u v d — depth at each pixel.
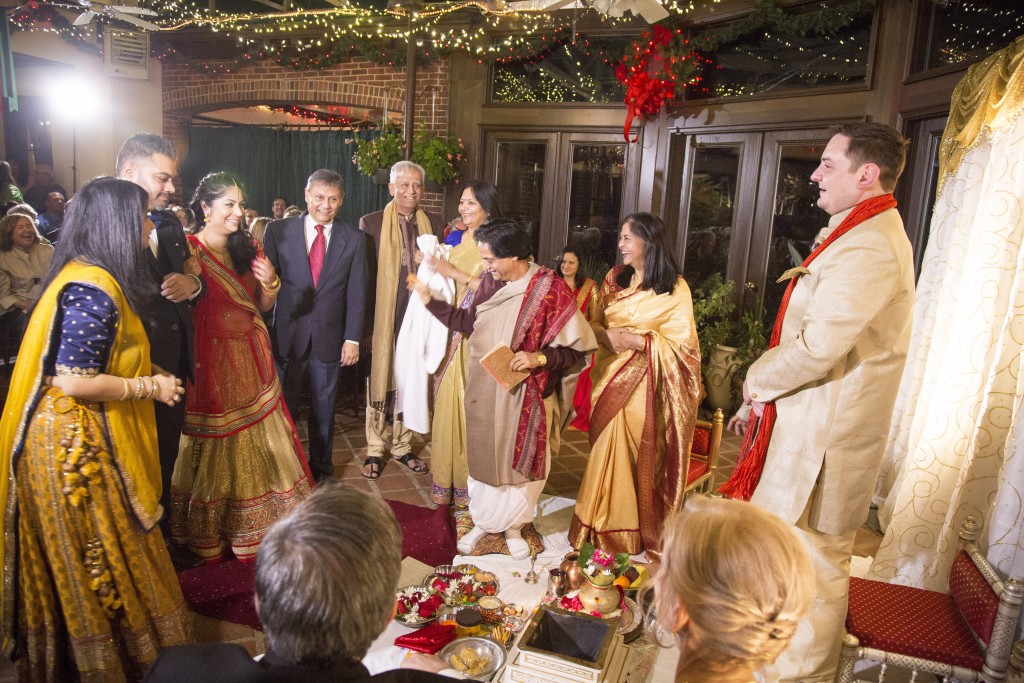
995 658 2.17
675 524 1.16
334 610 1.06
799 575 1.08
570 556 2.68
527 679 2.04
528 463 3.14
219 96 9.44
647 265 3.31
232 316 3.17
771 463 2.36
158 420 2.98
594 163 7.58
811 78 6.08
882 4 5.37
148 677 1.15
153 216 2.90
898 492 3.91
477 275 3.75
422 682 1.20
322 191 3.84
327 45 8.58
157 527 2.44
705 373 6.49
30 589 2.24
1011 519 2.56
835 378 2.25
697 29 6.76
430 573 3.07
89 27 9.40
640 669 2.29
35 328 2.17
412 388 4.02
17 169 9.72
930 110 4.77
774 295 6.59
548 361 3.09
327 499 1.16
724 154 6.79
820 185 2.36
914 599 2.54
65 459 2.17
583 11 7.01
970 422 3.36
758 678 2.37
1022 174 3.18
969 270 3.40
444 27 7.76
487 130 7.85
